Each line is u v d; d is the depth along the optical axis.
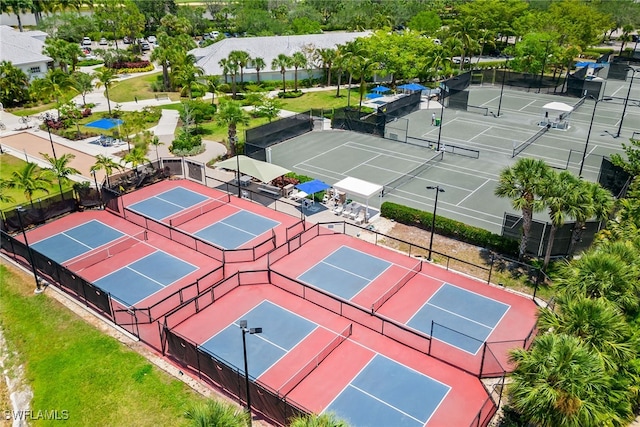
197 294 29.77
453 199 42.06
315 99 74.88
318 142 56.91
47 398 23.44
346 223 36.25
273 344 25.61
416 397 22.44
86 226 38.31
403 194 43.09
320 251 34.50
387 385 23.08
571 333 19.64
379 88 76.31
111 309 27.59
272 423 21.27
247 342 25.67
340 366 24.20
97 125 55.97
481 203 41.34
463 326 27.06
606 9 111.69
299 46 86.75
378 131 58.50
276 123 55.78
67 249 35.00
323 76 83.44
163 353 25.52
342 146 55.44
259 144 54.34
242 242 35.75
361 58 65.38
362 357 24.81
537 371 17.64
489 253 34.12
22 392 24.05
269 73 82.75
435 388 22.95
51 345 26.55
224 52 82.56
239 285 30.56
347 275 31.69
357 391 22.70
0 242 35.91
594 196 28.95
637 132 59.09
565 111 59.59
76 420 22.14
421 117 66.94
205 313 28.08
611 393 17.50
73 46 82.25
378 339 26.08
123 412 22.31
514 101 74.81
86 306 29.45
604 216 29.06
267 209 40.84
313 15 135.75
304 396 22.33
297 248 34.81
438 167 49.16
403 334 26.28
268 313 28.08
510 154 52.53
